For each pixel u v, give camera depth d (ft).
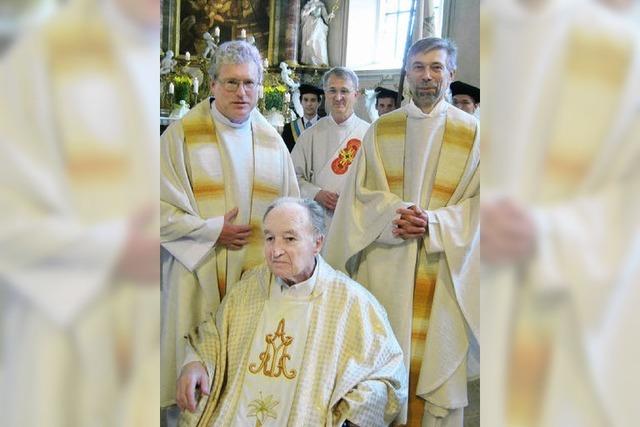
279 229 5.77
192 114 6.58
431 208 6.35
